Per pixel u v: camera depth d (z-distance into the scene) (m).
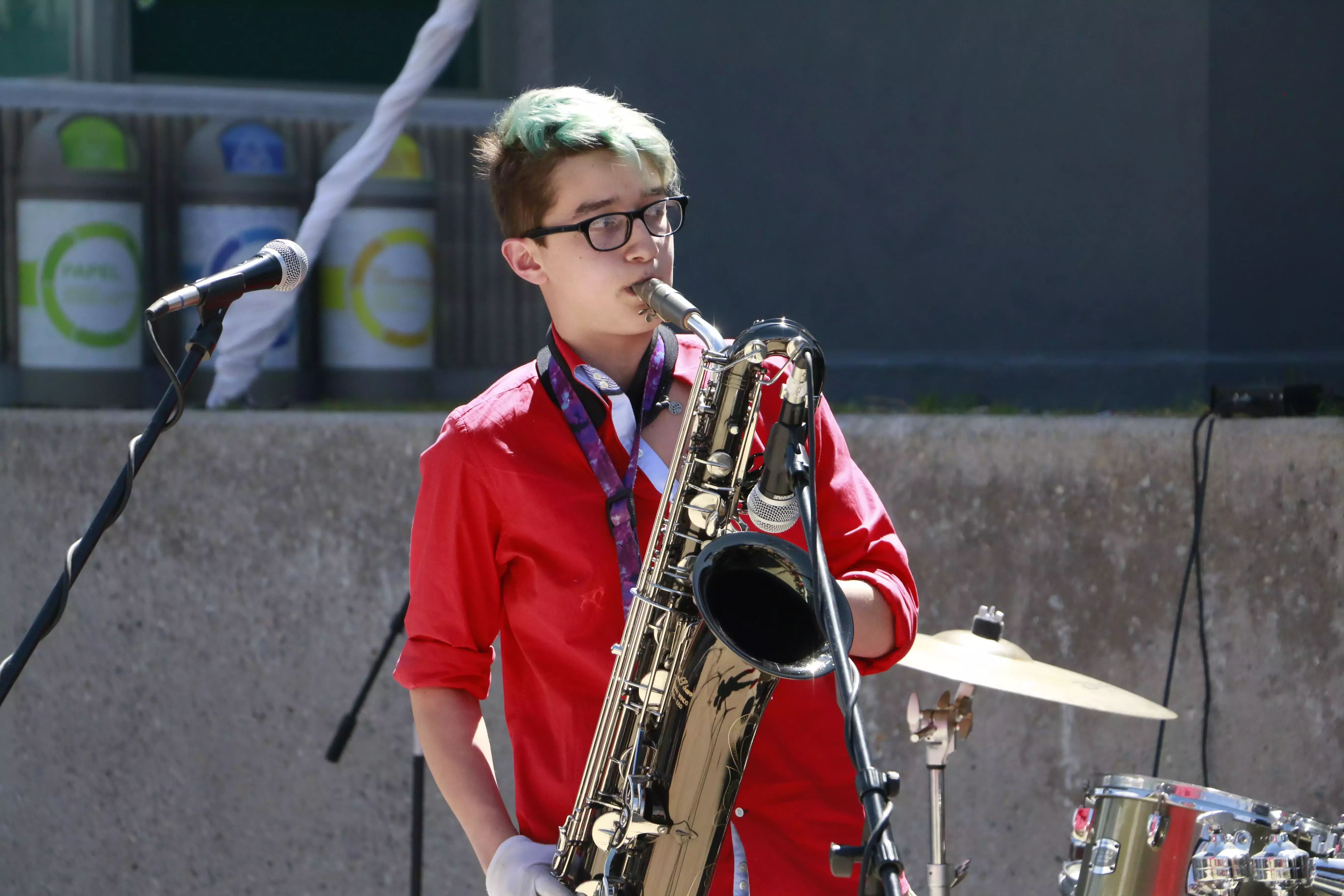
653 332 7.43
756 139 21.41
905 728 14.61
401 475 15.06
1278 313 20.22
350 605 15.12
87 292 18.83
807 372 5.91
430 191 20.52
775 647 6.24
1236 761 14.18
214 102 20.25
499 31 21.73
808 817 6.92
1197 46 20.06
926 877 14.15
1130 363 20.27
